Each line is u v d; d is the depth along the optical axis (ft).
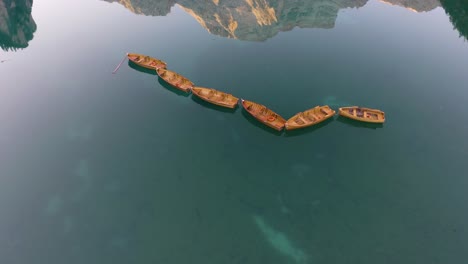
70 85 289.12
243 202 190.70
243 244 170.81
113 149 225.56
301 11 375.66
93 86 287.89
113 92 280.72
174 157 219.00
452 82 278.05
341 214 182.19
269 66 298.15
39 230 177.88
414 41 336.29
